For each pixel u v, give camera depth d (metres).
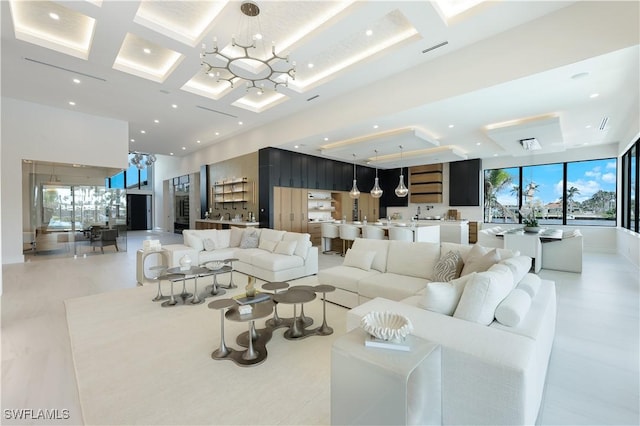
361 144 7.35
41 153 6.85
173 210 14.59
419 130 6.47
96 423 1.77
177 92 5.93
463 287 2.18
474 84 4.23
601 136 7.07
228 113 7.26
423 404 1.57
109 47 4.28
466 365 1.57
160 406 1.93
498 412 1.48
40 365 2.41
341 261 7.23
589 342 2.79
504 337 1.70
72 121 7.20
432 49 4.36
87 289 4.62
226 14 3.68
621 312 3.55
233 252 5.92
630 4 3.16
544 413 1.85
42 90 5.91
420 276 3.62
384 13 3.50
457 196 10.52
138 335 2.97
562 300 4.01
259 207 8.62
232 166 9.80
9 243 6.67
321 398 2.02
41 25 4.15
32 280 5.18
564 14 3.51
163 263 5.56
